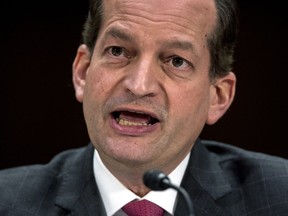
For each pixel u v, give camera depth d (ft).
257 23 22.76
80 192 13.84
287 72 22.80
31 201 13.97
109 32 12.68
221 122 23.13
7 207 13.85
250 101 22.98
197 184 14.05
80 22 22.98
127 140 12.50
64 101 23.18
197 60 12.89
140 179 13.15
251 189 14.35
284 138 22.99
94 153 14.29
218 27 13.38
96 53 13.03
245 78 22.91
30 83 23.07
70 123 23.26
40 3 22.91
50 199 14.02
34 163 23.27
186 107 12.82
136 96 12.31
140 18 12.42
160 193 13.41
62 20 22.99
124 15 12.55
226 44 13.79
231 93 14.30
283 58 22.77
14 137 23.16
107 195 13.53
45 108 23.16
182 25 12.55
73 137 23.30
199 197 13.91
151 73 12.41
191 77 12.85
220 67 13.76
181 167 13.99
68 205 13.69
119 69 12.59
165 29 12.42
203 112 13.41
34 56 23.00
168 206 13.41
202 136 23.18
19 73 22.99
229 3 13.67
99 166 13.78
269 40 22.80
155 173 10.69
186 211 13.44
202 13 12.92
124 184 13.48
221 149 15.66
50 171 14.74
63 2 22.94
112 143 12.50
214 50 13.41
